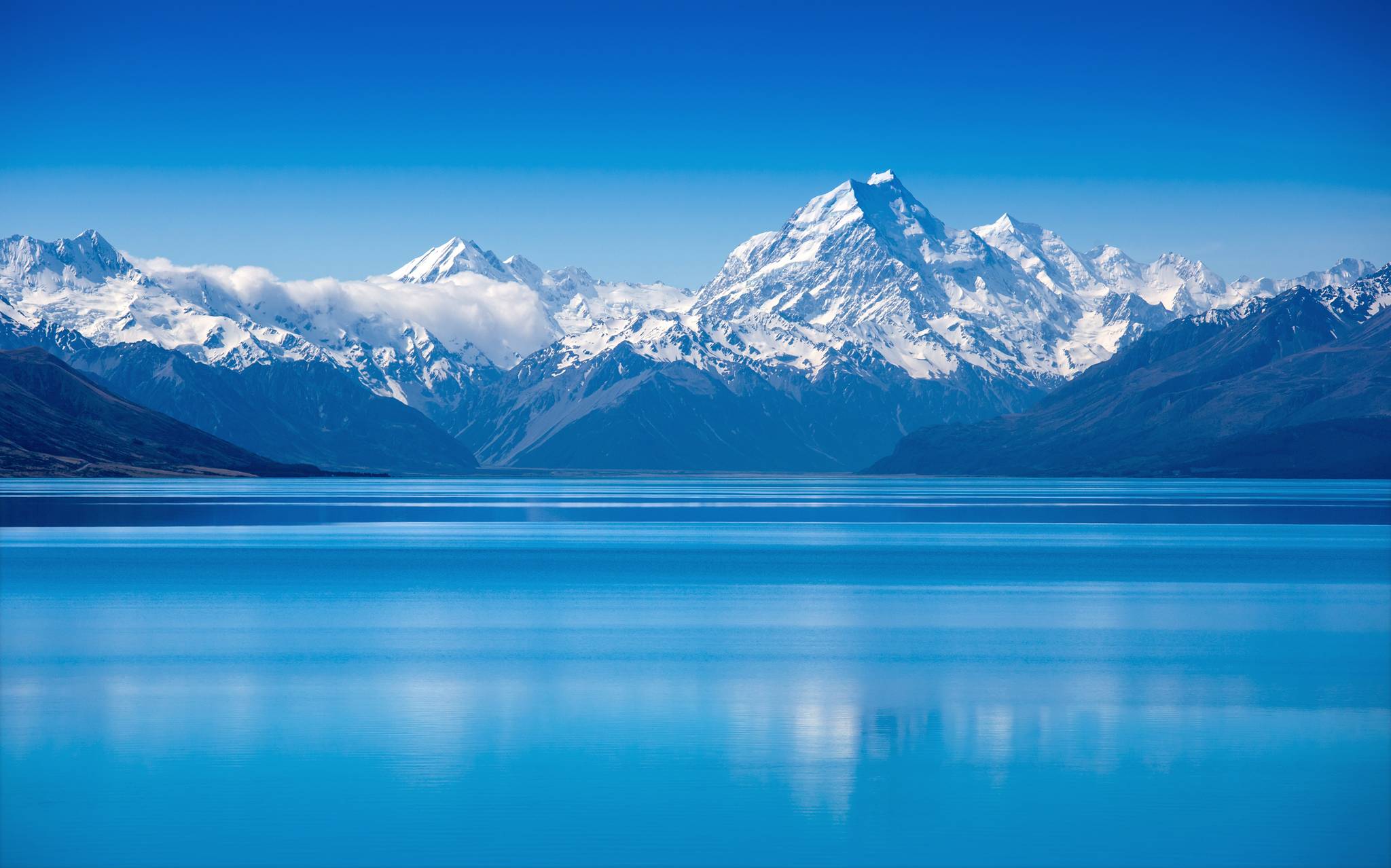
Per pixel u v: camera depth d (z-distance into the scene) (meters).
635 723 57.75
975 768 50.53
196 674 69.00
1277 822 44.22
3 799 46.31
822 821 44.25
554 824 43.88
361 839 42.34
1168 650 77.81
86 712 59.56
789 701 62.56
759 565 136.50
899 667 71.88
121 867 40.00
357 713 59.53
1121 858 41.09
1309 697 63.56
